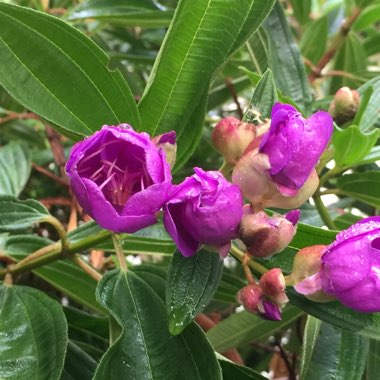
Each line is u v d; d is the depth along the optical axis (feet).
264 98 0.84
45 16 0.77
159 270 0.81
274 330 1.07
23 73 0.80
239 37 0.83
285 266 0.76
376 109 1.06
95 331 0.99
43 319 0.77
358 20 1.54
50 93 0.81
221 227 0.61
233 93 1.44
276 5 1.18
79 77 0.81
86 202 0.60
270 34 1.18
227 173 0.74
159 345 0.74
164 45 0.80
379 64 1.81
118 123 0.84
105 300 0.76
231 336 1.06
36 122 1.69
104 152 0.62
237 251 0.72
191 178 0.61
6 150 1.29
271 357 1.42
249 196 0.67
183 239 0.63
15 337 0.75
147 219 0.60
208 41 0.80
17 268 0.87
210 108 1.52
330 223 1.02
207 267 0.71
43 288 1.33
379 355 0.98
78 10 1.22
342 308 0.73
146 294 0.78
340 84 1.55
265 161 0.65
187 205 0.61
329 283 0.65
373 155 0.94
